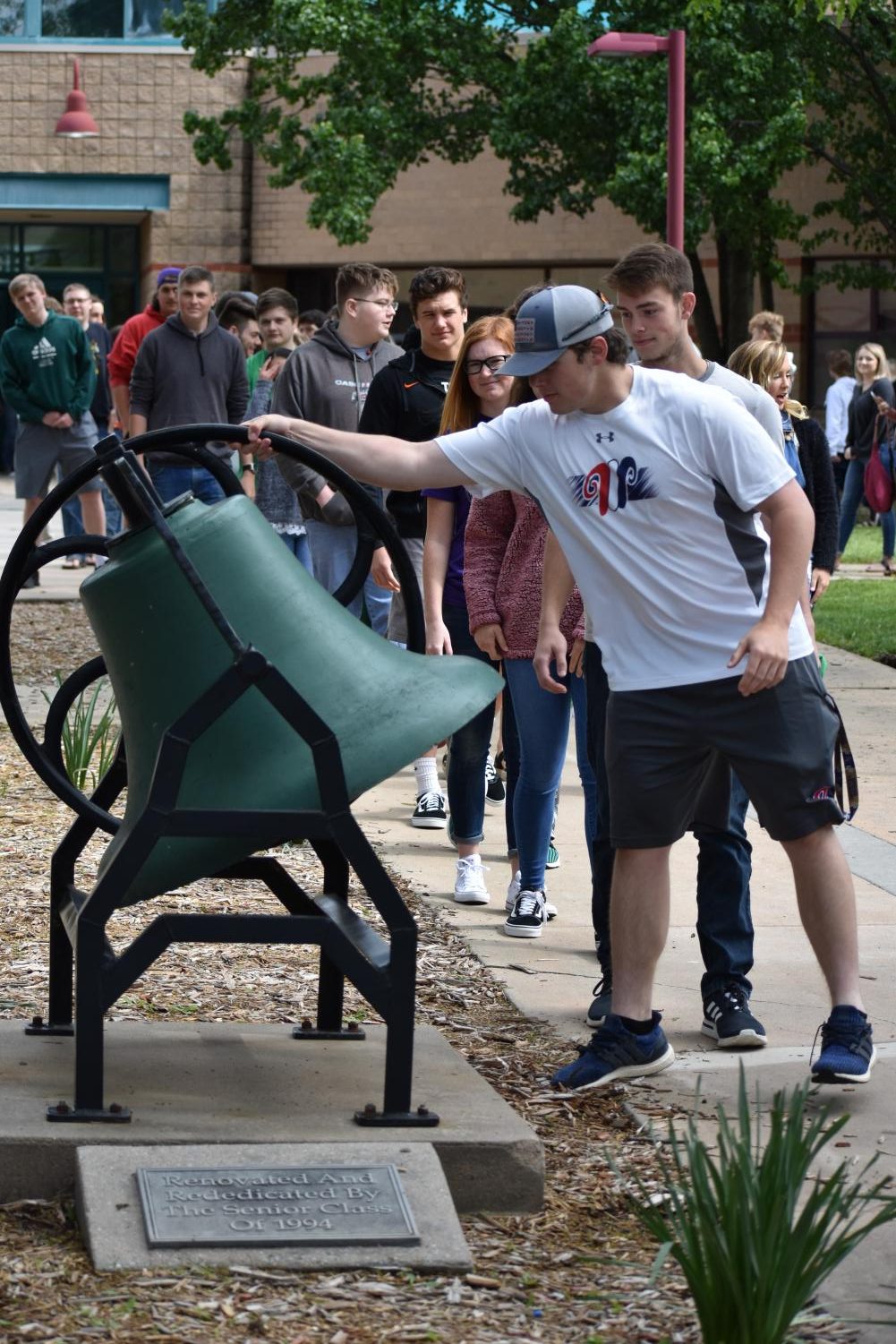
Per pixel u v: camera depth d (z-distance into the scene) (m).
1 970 5.29
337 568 7.86
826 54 23.30
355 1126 3.88
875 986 5.43
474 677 4.01
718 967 4.92
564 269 29.78
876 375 18.08
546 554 5.37
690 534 4.31
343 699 3.89
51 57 29.38
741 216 23.64
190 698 3.84
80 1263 3.43
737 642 4.37
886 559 17.78
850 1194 3.31
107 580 3.88
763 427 5.03
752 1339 3.08
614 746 4.49
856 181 24.95
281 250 30.14
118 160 29.72
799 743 4.39
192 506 3.99
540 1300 3.39
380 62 23.95
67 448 14.08
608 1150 4.11
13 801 7.70
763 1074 4.63
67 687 4.43
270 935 3.87
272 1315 3.25
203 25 25.00
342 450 4.38
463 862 6.45
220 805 3.83
